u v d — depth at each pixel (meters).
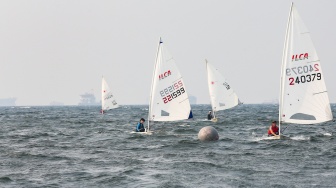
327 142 86.81
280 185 48.53
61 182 51.56
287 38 75.31
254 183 49.84
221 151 76.12
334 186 47.75
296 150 75.44
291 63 75.38
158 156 71.19
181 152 75.44
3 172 57.91
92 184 50.53
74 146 87.31
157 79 93.94
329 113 74.81
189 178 52.97
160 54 93.69
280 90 76.56
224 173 55.81
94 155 73.50
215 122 159.25
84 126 151.12
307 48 74.50
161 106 94.38
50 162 66.19
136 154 74.00
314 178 51.91
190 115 94.88
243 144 85.44
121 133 116.75
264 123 153.62
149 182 51.09
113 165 62.81
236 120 173.25
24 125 159.62
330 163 62.06
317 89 74.75
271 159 66.31
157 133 111.00
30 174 56.41
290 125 139.88
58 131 127.94
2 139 103.75
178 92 94.19
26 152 76.25
